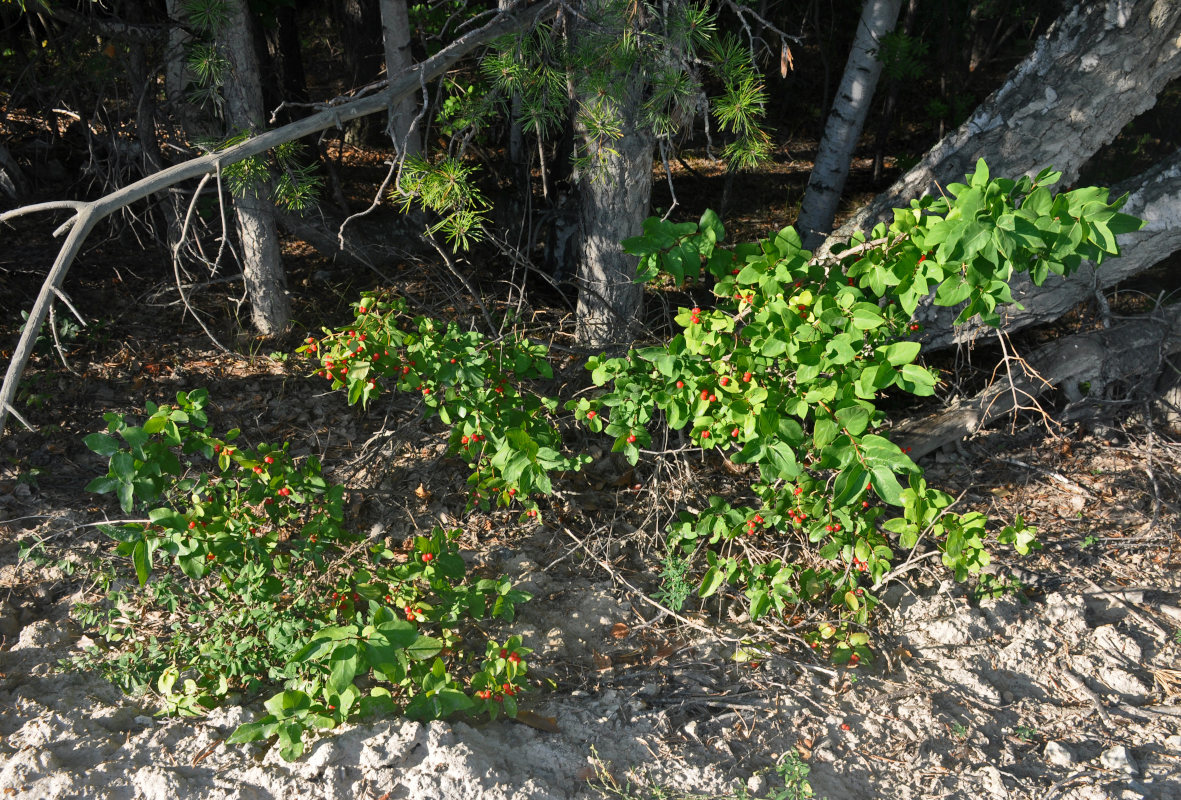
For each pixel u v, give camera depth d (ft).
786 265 11.35
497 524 17.10
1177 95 31.35
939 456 20.35
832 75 48.37
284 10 35.76
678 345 12.48
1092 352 20.24
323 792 10.20
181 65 22.07
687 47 13.70
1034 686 13.10
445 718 11.80
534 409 15.01
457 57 14.35
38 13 21.18
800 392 11.40
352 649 10.59
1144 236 19.31
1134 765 11.24
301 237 26.37
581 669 13.35
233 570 13.04
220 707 11.90
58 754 10.76
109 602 14.12
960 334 20.18
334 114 13.78
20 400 20.20
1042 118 19.48
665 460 17.66
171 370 22.22
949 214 9.99
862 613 13.78
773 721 12.03
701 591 14.35
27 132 33.40
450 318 21.91
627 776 10.86
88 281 26.05
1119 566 16.29
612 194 19.49
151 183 12.62
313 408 21.07
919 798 10.79
